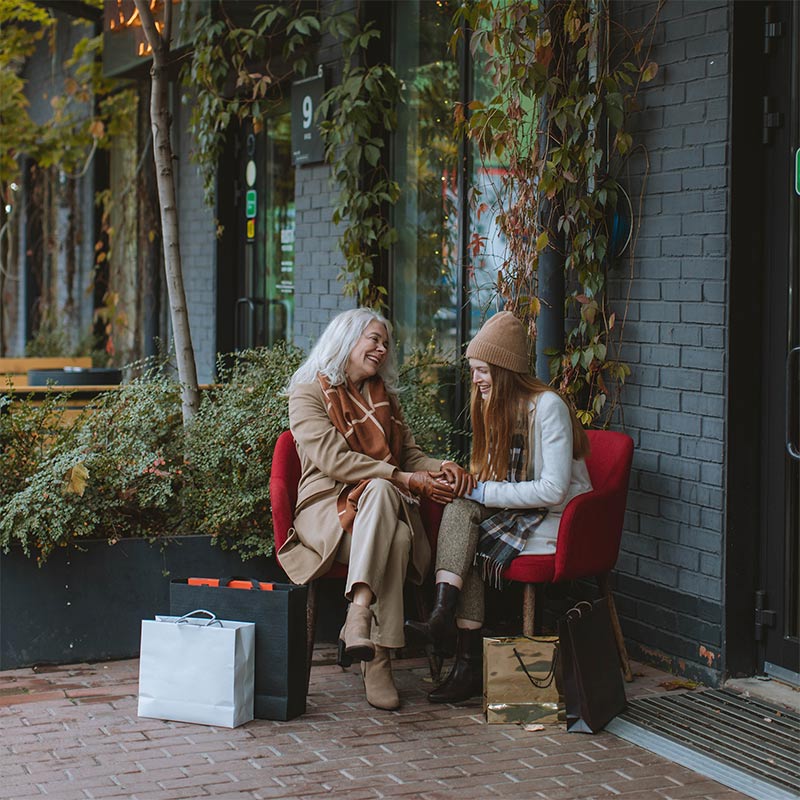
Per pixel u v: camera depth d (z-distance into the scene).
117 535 5.77
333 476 5.18
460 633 5.12
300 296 8.35
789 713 4.93
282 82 8.84
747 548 5.28
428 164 7.41
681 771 4.32
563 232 5.91
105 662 5.67
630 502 5.77
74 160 13.09
